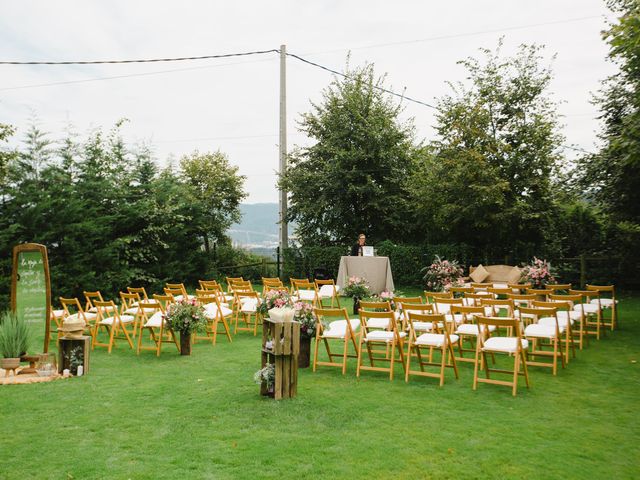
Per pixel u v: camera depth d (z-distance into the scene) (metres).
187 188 18.53
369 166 20.97
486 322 6.30
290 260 19.75
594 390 6.23
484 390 6.25
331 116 21.25
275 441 4.61
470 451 4.41
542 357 7.94
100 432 4.84
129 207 15.43
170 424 5.04
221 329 10.61
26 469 4.07
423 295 15.42
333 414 5.33
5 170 12.77
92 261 14.41
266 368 5.93
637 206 12.75
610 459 4.27
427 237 19.61
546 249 16.61
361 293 11.31
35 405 5.65
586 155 13.53
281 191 19.78
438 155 17.00
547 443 4.59
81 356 7.08
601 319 10.02
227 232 27.70
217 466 4.10
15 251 8.02
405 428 4.94
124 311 9.96
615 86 13.43
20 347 7.21
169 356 8.16
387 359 7.14
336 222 21.56
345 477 3.92
